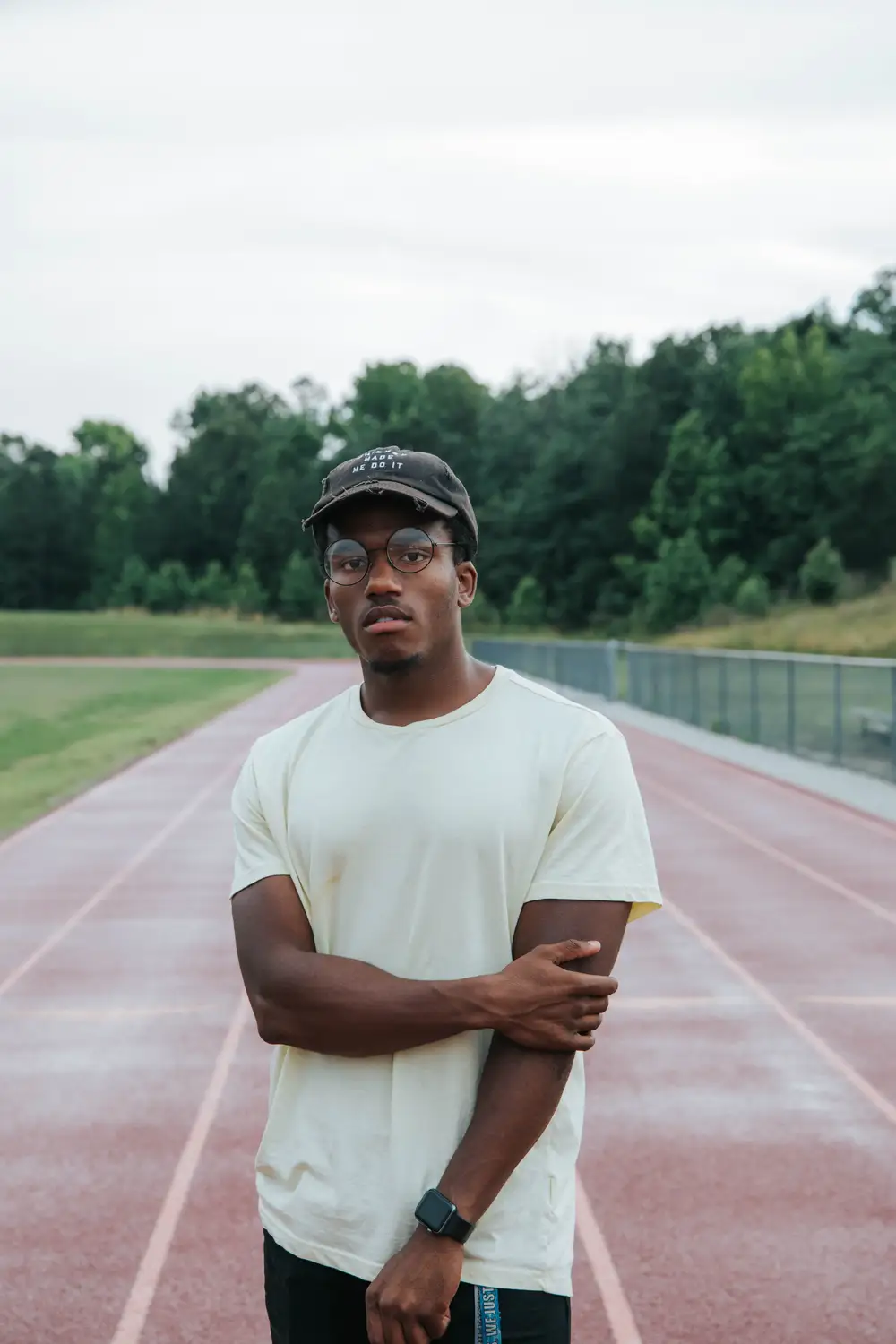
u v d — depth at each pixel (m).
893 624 52.03
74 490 128.75
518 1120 1.91
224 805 16.09
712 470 82.88
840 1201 4.99
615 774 2.05
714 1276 4.42
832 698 19.25
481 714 2.07
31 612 117.81
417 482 2.04
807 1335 4.05
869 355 89.00
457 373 127.00
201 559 121.25
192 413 149.38
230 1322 4.17
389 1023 1.94
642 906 2.05
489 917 2.01
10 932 9.64
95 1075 6.53
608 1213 4.90
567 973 1.92
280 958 2.02
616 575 90.56
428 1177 1.97
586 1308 4.22
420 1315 1.89
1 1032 7.25
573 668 38.62
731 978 8.29
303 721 2.17
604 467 91.31
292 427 126.38
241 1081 6.44
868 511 78.44
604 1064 6.63
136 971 8.53
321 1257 2.01
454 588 2.08
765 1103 6.05
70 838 13.80
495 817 2.00
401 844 2.01
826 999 7.79
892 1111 5.95
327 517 2.06
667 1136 5.65
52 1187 5.19
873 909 10.31
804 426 80.38
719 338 102.88
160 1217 4.92
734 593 76.44
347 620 2.08
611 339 115.62
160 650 78.56
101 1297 4.33
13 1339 4.07
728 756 21.38
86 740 24.11
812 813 15.48
